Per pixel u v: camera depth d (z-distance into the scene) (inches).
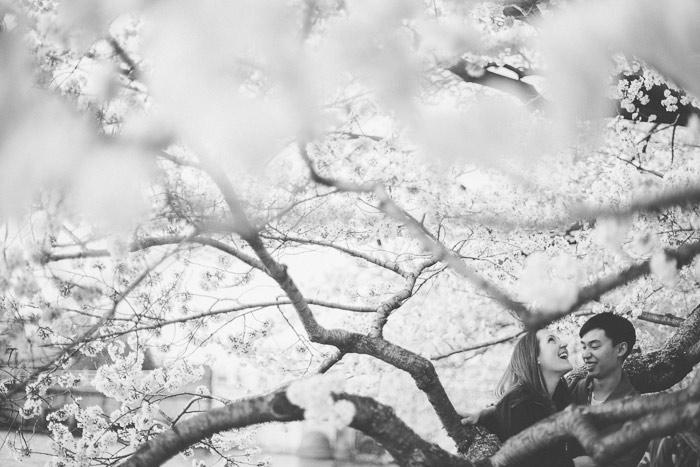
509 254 227.5
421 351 325.1
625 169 225.6
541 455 178.5
